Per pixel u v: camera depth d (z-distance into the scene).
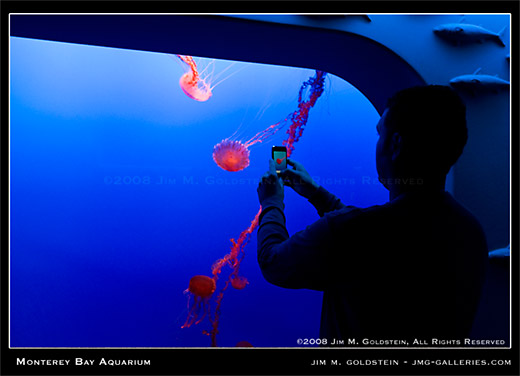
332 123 7.27
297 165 0.99
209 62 6.43
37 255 5.96
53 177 6.30
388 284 0.67
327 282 0.70
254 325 6.07
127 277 6.41
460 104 0.68
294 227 7.41
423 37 1.08
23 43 6.58
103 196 6.48
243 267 6.36
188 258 6.79
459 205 0.73
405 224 0.67
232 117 7.35
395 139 0.70
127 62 6.95
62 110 6.61
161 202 6.80
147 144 6.93
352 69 1.25
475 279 0.70
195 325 6.06
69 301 6.09
